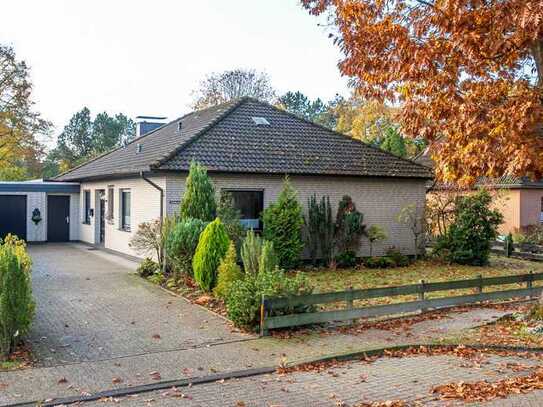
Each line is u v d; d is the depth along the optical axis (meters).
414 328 11.00
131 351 8.89
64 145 68.31
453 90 10.55
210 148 18.41
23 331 8.62
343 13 11.37
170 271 15.83
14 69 35.56
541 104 9.79
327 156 20.16
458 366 8.31
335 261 18.91
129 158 22.08
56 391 7.02
